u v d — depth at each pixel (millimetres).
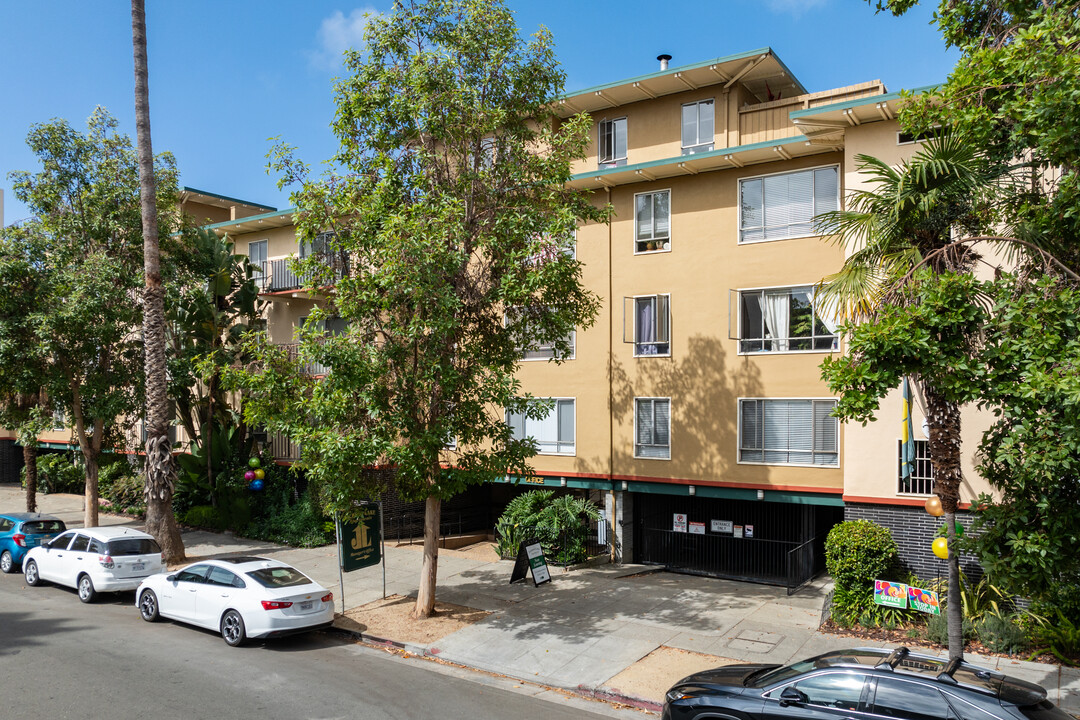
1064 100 7902
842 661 7992
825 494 17688
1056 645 11914
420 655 12797
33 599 16422
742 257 18938
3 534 19812
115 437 24422
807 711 7570
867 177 16344
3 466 39438
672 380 19719
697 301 19484
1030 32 8367
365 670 11773
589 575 18719
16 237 21125
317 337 13859
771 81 22266
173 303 22938
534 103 15000
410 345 13914
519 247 14156
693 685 8562
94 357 21875
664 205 20156
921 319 8172
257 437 27156
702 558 20516
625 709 10336
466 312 14633
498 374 13633
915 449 15344
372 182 14547
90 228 21969
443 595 16484
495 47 14133
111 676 11031
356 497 14422
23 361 20938
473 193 14648
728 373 18953
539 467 21609
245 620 12711
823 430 17781
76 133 22203
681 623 14242
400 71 14133
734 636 13359
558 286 14125
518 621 14383
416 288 12398
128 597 16766
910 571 15156
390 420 13227
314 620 13102
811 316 18047
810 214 18203
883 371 8219
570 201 15172
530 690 11078
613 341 20656
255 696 10336
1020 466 7777
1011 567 8086
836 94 20594
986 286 8297
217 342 25016
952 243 9148
